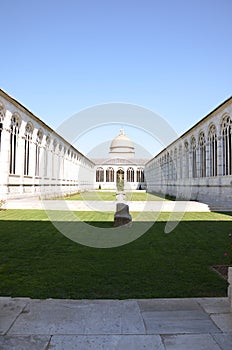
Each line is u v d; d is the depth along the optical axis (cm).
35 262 709
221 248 870
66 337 358
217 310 435
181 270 650
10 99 2455
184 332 372
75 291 521
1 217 1555
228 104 2533
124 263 707
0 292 514
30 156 2973
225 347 338
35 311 427
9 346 337
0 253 793
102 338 357
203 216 1727
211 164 2934
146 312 427
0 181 2392
